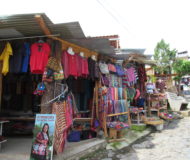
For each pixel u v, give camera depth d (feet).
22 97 19.53
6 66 13.14
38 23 11.56
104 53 20.13
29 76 18.75
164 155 14.99
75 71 15.57
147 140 19.95
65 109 13.62
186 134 22.36
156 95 31.48
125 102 23.21
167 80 46.73
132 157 14.55
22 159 12.26
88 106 20.61
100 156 14.71
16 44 13.99
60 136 12.73
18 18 10.89
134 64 28.27
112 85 21.77
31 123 18.89
